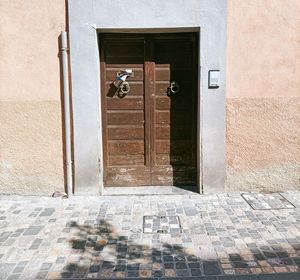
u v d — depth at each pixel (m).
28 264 3.39
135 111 5.27
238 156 5.05
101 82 5.17
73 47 4.79
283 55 4.88
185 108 5.26
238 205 4.70
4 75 4.88
